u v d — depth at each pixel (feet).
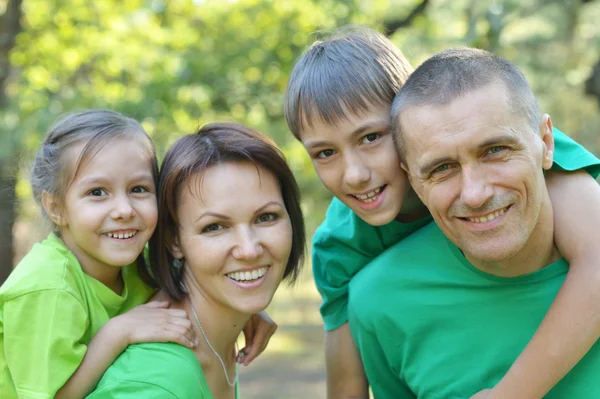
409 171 7.22
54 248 8.52
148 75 26.99
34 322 7.90
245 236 7.55
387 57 8.19
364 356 8.56
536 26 34.09
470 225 6.86
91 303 8.38
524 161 6.67
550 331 6.96
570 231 7.22
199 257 7.65
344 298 9.16
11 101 25.64
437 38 28.17
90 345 7.71
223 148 7.62
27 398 7.65
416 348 8.00
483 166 6.68
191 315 8.04
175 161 7.75
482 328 7.65
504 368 7.55
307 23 26.78
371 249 8.86
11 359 7.87
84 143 8.46
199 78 26.84
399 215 8.64
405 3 28.55
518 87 6.83
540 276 7.45
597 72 27.99
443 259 7.88
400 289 8.03
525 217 6.79
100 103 24.99
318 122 7.97
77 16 27.81
